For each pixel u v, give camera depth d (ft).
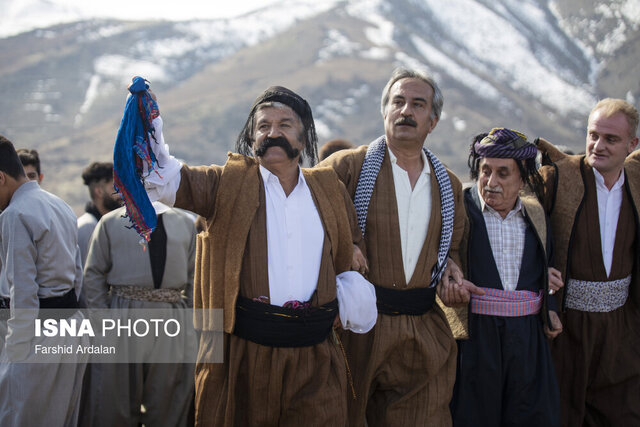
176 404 12.60
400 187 9.93
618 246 10.82
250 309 8.27
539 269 10.44
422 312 10.03
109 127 344.28
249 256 8.32
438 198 10.07
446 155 254.06
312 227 8.65
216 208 8.39
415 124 9.64
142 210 7.73
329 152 13.87
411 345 9.91
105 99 380.58
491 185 10.15
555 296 10.88
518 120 278.05
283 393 8.46
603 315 10.88
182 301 12.92
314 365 8.57
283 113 8.36
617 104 10.47
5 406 9.75
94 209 14.58
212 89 396.78
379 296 9.81
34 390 9.82
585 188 10.78
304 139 8.61
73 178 272.51
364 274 9.86
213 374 8.42
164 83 412.36
